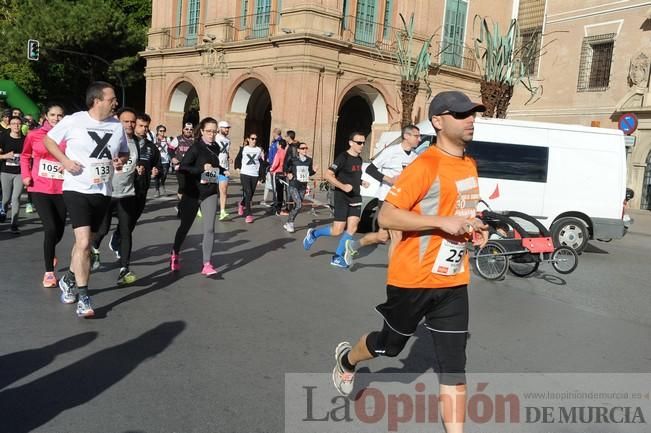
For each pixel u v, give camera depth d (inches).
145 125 284.7
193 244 377.4
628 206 904.3
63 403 147.1
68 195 209.8
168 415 144.3
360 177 333.1
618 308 286.8
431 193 128.1
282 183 590.2
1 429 132.9
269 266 324.5
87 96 213.6
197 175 284.2
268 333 210.1
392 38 1084.5
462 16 1184.8
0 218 411.2
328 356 190.7
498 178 455.2
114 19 1408.7
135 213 274.7
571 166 456.4
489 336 225.5
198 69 1170.0
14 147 376.8
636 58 924.0
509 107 1142.3
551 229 454.9
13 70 1497.3
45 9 1376.7
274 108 1008.9
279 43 987.9
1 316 209.6
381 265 346.9
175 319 219.1
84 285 213.3
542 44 1092.5
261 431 139.7
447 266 129.0
